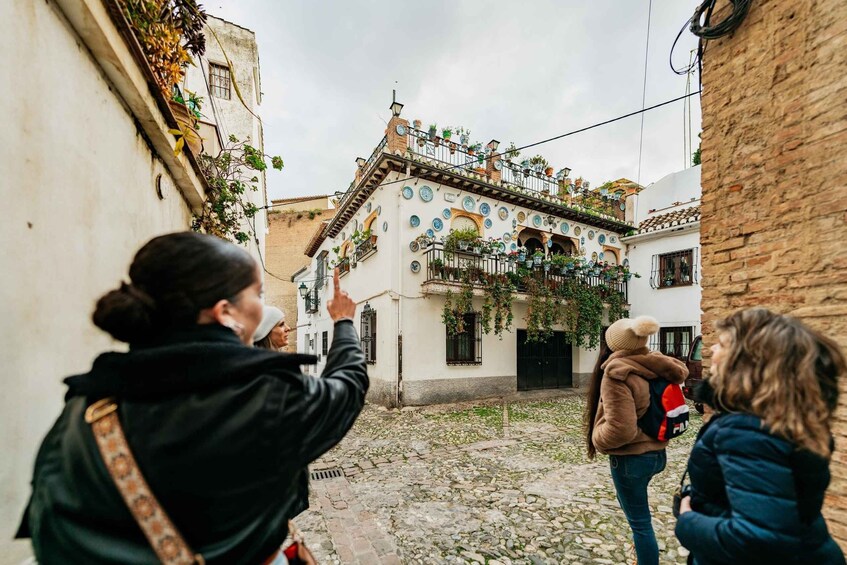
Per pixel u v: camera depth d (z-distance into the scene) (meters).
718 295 2.86
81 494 0.64
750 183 2.66
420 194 10.09
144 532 0.63
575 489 4.25
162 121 2.79
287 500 0.88
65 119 1.68
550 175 12.84
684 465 4.99
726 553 1.06
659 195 15.65
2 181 1.25
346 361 1.09
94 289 1.97
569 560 2.89
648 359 2.32
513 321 11.38
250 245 9.61
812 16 2.31
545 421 7.95
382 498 4.09
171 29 2.93
